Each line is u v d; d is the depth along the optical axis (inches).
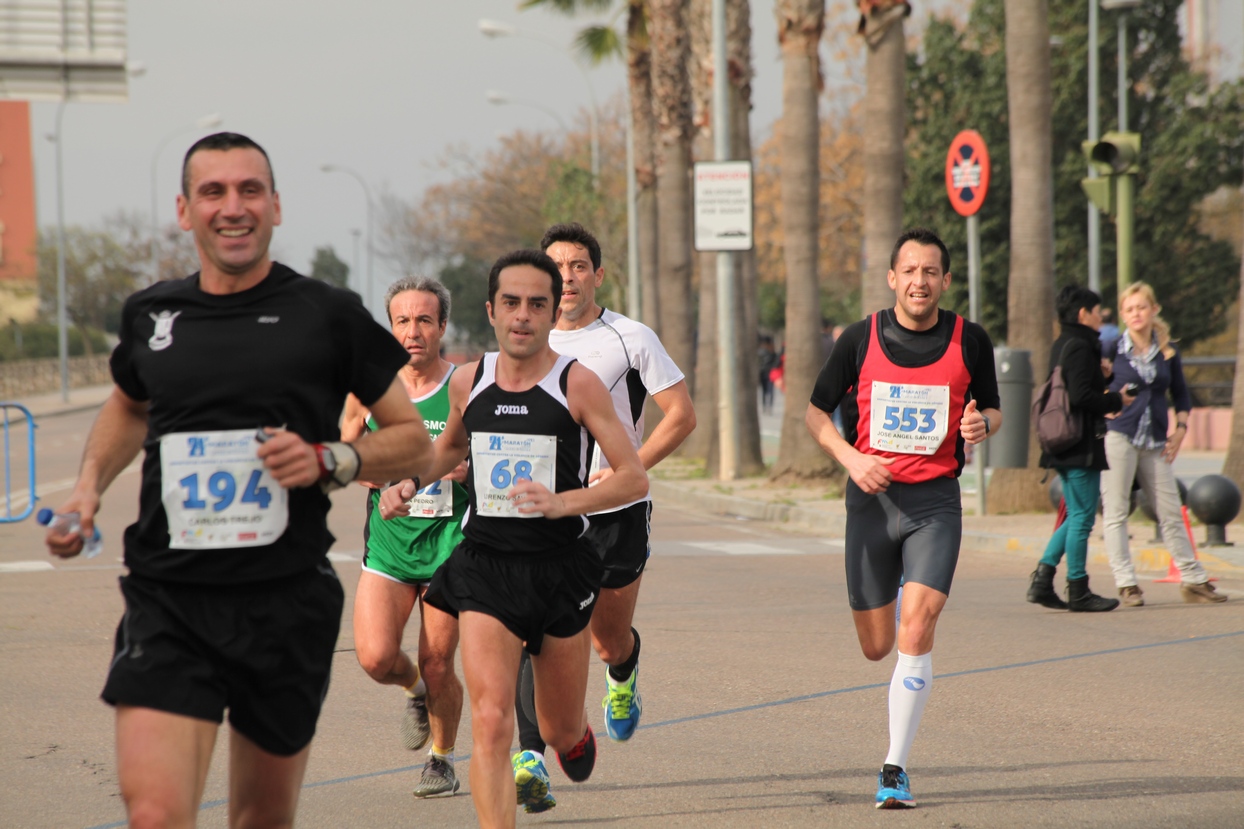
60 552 363.3
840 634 939.3
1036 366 1608.0
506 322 480.4
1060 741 650.2
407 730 608.1
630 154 3016.7
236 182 362.0
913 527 572.4
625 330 611.5
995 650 863.7
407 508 530.6
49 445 3479.3
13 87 2429.9
